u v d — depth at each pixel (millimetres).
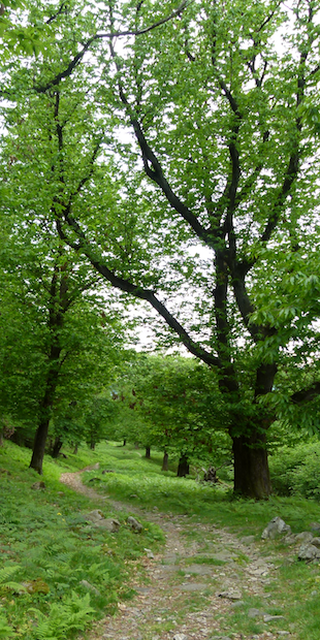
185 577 7426
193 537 10602
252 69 15148
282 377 16062
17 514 8438
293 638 4707
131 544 8930
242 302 15086
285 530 9766
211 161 15391
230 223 15297
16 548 6238
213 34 13281
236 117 14008
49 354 18156
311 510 12820
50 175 13656
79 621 4867
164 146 14953
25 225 13492
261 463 15289
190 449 17875
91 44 11766
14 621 4453
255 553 8852
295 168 14344
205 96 14016
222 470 29156
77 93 14383
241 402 13422
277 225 15742
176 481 23359
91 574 6352
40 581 5500
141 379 17562
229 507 13578
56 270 17547
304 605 5484
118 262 15523
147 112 14188
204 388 15758
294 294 6820
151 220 16891
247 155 14883
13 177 11234
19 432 30438
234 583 7043
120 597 6281
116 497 16703
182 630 5250
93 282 18219
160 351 17156
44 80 12984
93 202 15305
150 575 7609
